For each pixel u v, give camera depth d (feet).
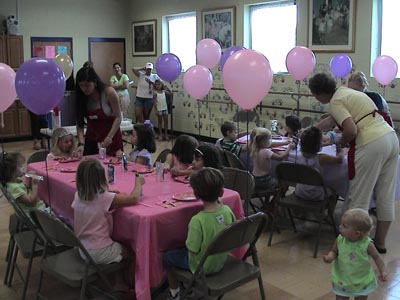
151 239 7.91
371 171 10.76
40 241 9.10
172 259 7.99
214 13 26.78
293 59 16.16
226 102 26.66
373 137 10.62
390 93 19.03
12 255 10.14
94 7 32.60
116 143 12.89
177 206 8.29
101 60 33.47
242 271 7.91
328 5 20.81
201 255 7.63
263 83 9.11
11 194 9.41
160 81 28.84
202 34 27.89
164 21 31.07
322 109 21.54
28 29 30.22
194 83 14.61
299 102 22.57
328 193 12.12
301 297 9.50
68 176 10.46
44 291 9.77
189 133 30.09
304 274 10.56
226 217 7.82
